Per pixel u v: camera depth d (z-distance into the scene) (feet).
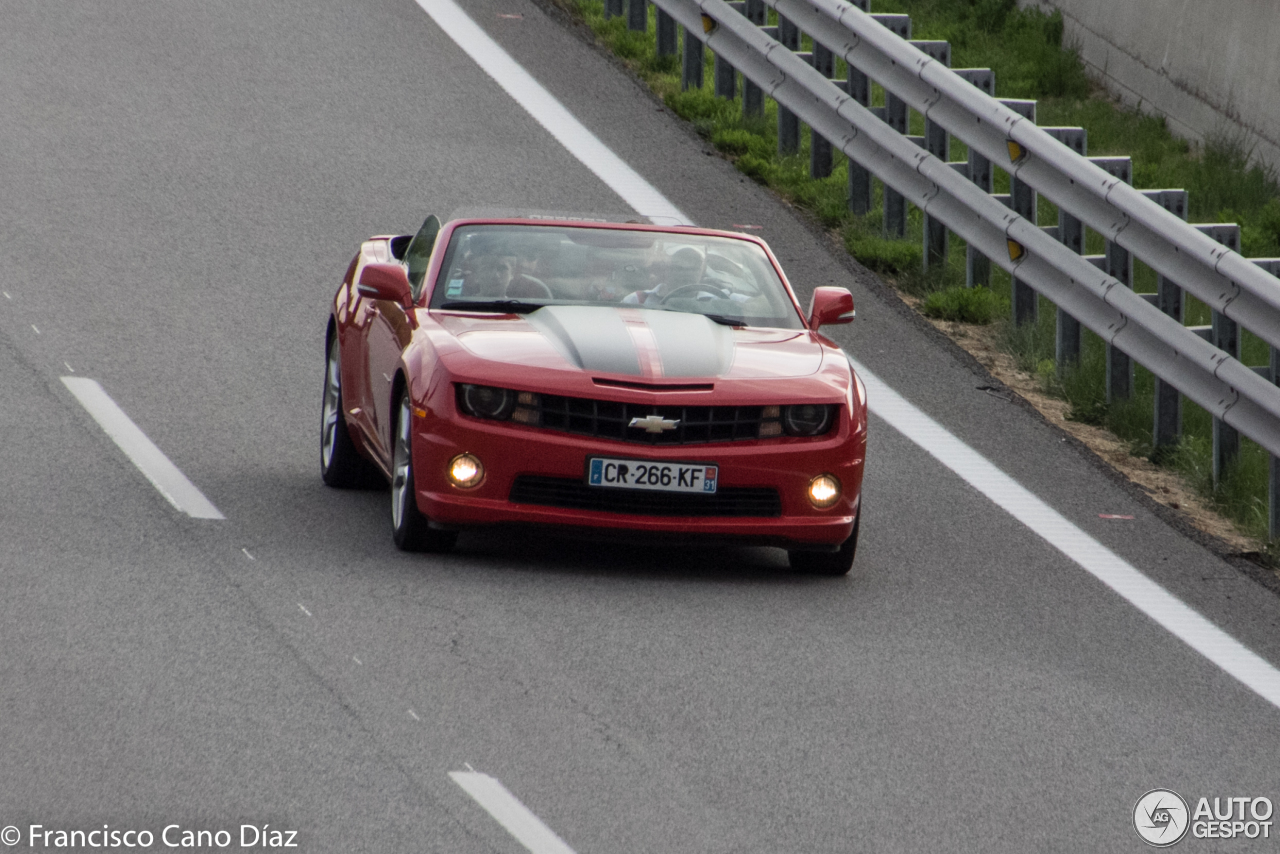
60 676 68.13
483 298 96.99
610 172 175.32
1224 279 114.21
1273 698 79.82
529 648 75.77
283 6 222.89
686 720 68.85
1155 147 186.70
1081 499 111.86
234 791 59.00
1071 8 216.95
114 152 168.45
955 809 62.49
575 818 58.90
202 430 109.60
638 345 90.17
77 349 122.52
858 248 159.84
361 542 90.94
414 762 62.59
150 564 83.46
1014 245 138.82
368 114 186.29
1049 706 74.79
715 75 199.00
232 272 143.43
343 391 102.73
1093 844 60.49
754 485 88.17
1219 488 115.85
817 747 67.26
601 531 87.10
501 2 232.32
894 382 132.16
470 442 86.48
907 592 90.74
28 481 95.61
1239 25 181.98
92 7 214.90
